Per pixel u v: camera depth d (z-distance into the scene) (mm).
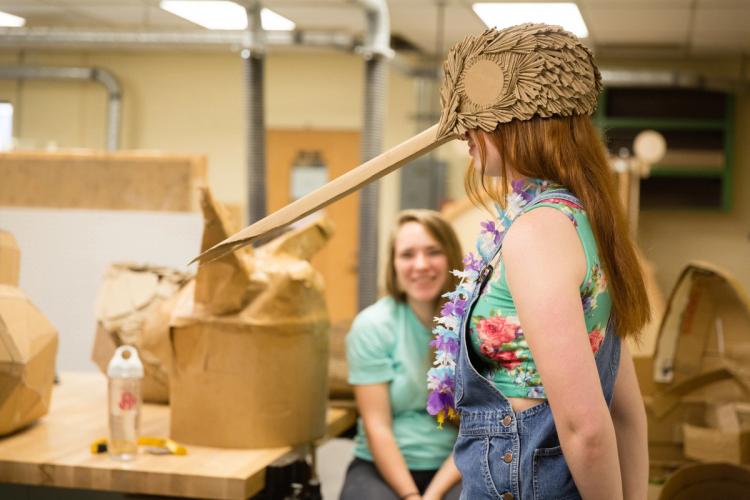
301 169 8086
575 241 1216
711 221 7492
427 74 7164
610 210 1264
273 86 8102
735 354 2574
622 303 1285
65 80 8500
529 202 1274
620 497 1185
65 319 3506
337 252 7922
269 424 2355
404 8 5887
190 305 2375
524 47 1237
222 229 2244
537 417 1263
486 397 1304
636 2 5324
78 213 3529
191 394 2371
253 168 3963
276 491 2184
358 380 2525
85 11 6176
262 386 2338
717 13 5570
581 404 1140
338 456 4633
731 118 7293
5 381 2316
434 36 6855
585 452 1142
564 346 1150
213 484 2090
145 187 3625
